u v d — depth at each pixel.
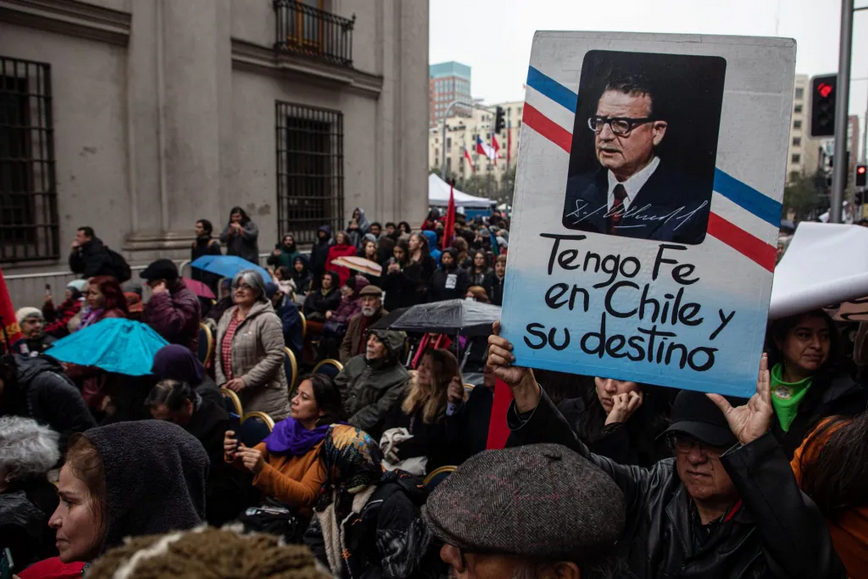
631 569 1.93
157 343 4.71
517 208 2.05
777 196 1.91
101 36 11.06
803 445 2.08
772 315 2.74
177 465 1.95
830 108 11.42
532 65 2.04
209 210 12.77
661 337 1.96
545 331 2.03
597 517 1.29
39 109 10.32
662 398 2.86
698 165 1.95
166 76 11.91
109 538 1.85
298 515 3.54
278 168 14.77
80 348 4.51
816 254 3.04
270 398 5.53
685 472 1.83
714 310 1.94
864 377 3.03
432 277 10.62
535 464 1.36
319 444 3.49
